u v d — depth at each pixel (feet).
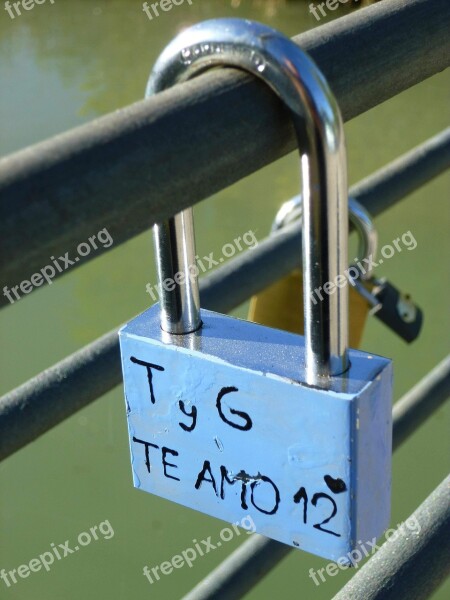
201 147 2.08
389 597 3.34
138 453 3.08
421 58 2.70
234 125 2.16
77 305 11.76
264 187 13.14
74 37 14.89
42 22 15.30
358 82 2.52
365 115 14.17
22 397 4.38
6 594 9.69
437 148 6.58
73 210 1.86
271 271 5.49
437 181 13.89
